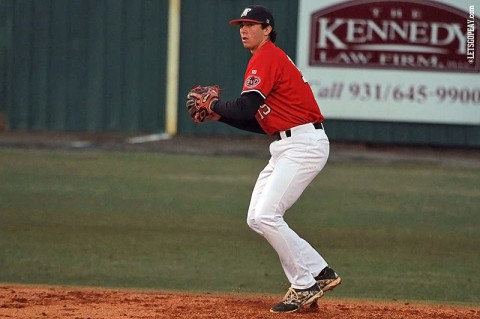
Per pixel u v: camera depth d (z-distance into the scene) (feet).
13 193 162.81
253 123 77.61
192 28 243.19
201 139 244.01
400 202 165.89
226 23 242.37
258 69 72.23
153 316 74.28
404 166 212.02
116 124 246.88
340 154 226.79
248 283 106.63
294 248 74.49
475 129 237.86
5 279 104.63
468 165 216.95
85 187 170.81
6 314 74.54
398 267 117.39
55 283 102.94
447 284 108.37
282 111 73.46
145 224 141.08
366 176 195.11
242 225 142.61
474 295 102.37
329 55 234.99
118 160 205.46
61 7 243.19
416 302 92.38
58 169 191.01
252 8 73.51
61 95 246.06
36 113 246.27
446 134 238.48
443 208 161.38
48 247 124.06
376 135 239.09
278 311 75.46
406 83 236.02
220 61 243.60
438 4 232.94
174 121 246.47
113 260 117.60
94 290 89.45
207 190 170.81
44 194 162.81
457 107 236.84
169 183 177.37
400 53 234.79
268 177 76.13
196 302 81.66
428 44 234.38
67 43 244.22
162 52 244.22
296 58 238.07
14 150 215.51
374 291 103.30
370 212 155.74
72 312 75.82
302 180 74.02
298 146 73.67
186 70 245.04
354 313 77.66
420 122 237.86
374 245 130.62
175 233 135.33
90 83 245.24
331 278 76.95
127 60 244.63
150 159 208.44
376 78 235.61
